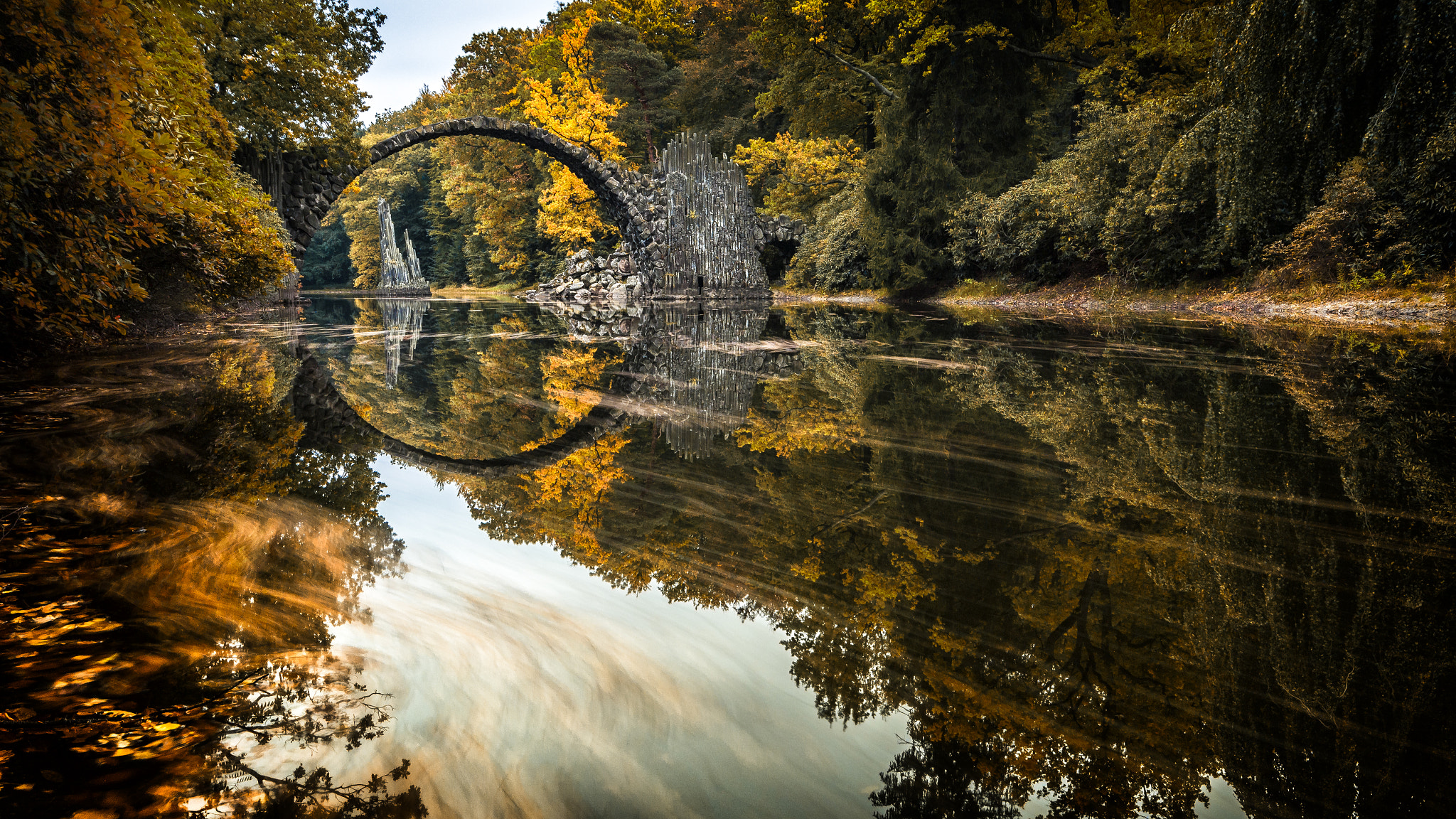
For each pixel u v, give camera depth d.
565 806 0.70
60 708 0.87
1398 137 7.82
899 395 3.73
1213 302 10.23
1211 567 1.45
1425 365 4.43
